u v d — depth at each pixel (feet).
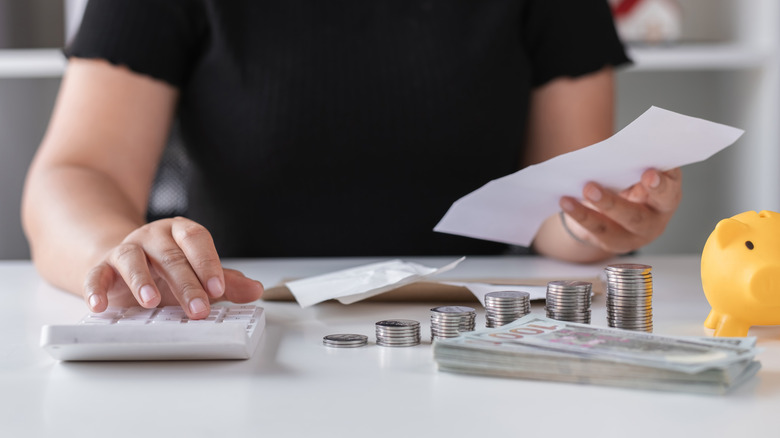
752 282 1.64
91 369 1.49
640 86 7.14
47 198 2.88
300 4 3.63
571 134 3.92
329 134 3.60
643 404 1.22
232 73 3.62
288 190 3.67
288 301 2.28
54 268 2.57
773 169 6.20
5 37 6.42
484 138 3.75
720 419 1.14
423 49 3.67
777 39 6.11
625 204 2.33
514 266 3.11
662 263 3.18
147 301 1.80
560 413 1.18
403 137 3.64
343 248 3.79
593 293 2.23
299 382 1.38
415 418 1.17
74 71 3.62
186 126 3.87
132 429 1.14
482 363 1.39
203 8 3.63
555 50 3.91
